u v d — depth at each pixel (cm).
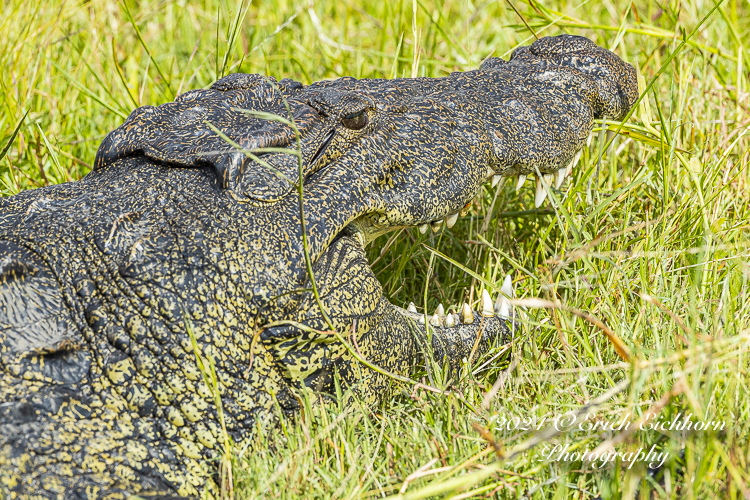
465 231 1538
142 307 910
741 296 1118
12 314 902
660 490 829
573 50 1354
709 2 2023
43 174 1611
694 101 1686
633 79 1398
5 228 991
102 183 1044
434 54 2072
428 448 938
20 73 1831
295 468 906
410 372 1138
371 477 895
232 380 926
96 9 2205
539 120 1220
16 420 847
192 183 996
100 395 893
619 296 1208
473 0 2620
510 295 1255
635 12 1828
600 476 901
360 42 2347
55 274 935
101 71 2042
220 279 923
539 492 884
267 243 948
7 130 1736
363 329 1025
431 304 1406
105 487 846
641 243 1271
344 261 1029
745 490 767
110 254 934
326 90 1111
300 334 949
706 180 1430
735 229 1295
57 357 895
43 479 830
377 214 1076
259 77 1180
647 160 1552
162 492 883
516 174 1243
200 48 2322
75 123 1889
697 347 927
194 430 916
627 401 973
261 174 984
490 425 968
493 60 1409
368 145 1069
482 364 1190
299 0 2534
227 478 916
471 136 1155
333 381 1012
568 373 1053
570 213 1440
